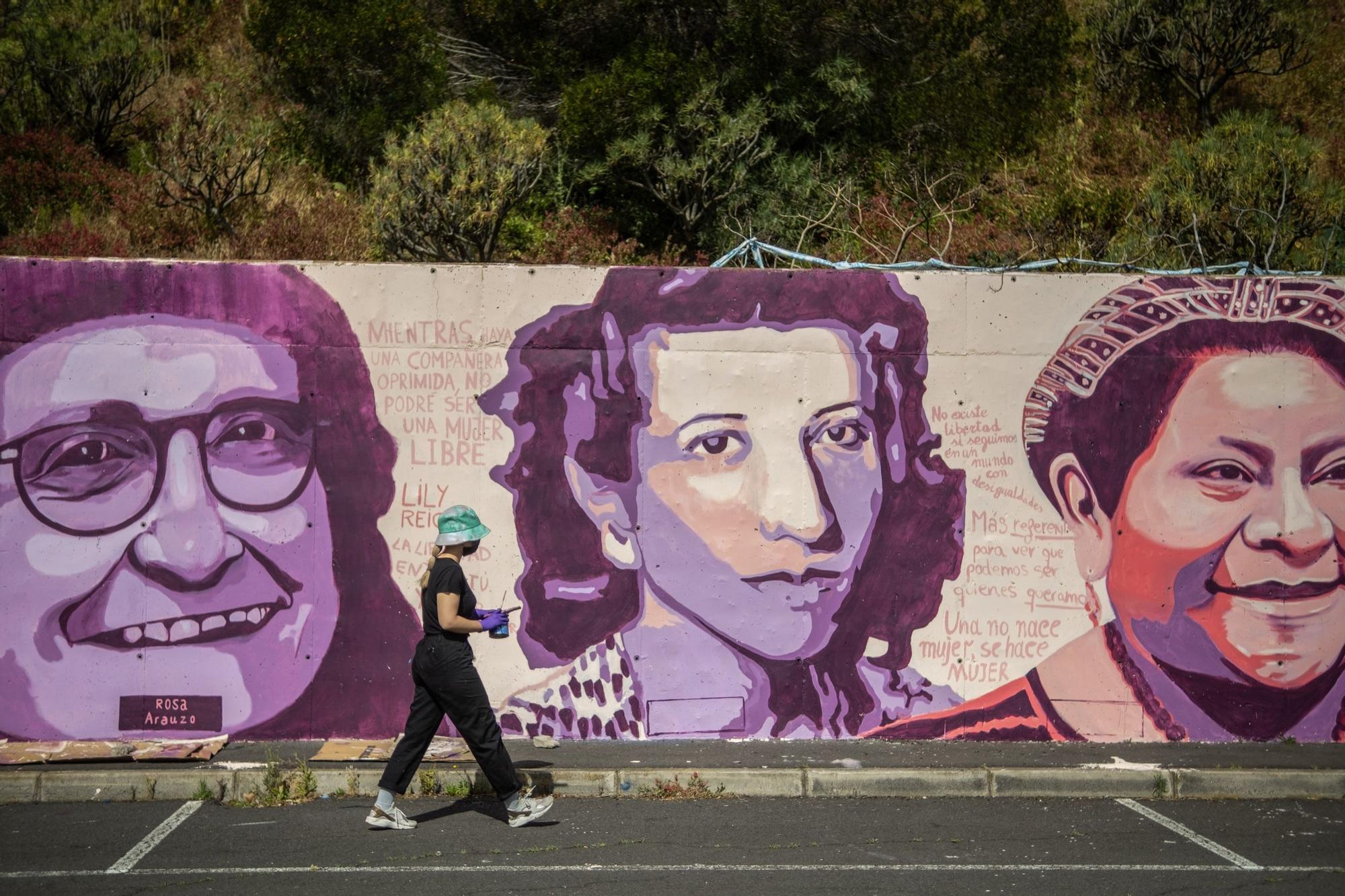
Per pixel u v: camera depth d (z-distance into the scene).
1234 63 19.48
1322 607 8.61
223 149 15.27
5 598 8.17
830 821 6.98
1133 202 15.23
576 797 7.46
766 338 8.51
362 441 8.38
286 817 6.98
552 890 5.75
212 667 8.29
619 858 6.25
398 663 8.38
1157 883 5.94
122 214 15.50
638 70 17.03
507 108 18.16
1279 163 14.14
